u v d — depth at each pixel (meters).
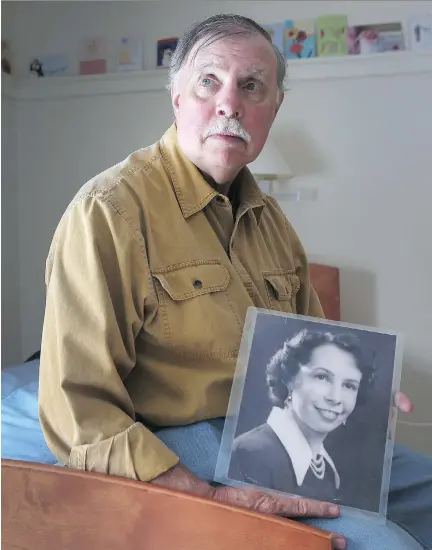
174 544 0.58
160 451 0.68
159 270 0.81
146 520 0.60
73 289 0.76
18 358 2.31
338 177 2.04
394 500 0.89
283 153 2.07
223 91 0.86
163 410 0.80
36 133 2.29
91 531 0.60
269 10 2.07
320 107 2.04
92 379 0.73
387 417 0.71
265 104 0.90
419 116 1.96
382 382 0.72
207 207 0.91
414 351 2.01
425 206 1.98
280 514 0.66
